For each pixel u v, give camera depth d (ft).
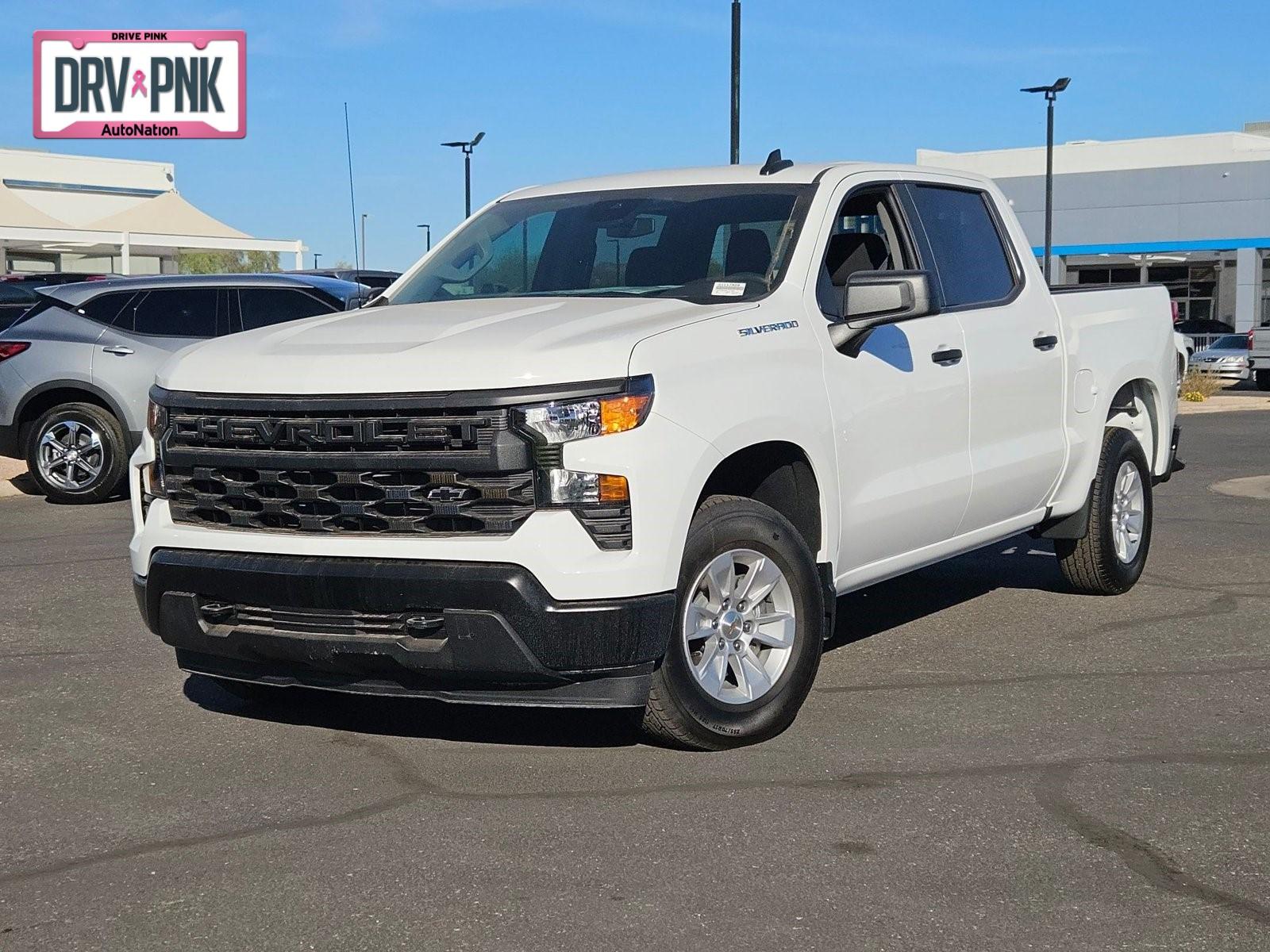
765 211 19.34
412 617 15.43
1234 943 11.67
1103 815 14.64
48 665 21.54
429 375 15.39
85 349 40.96
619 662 15.38
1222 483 43.75
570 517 15.17
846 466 18.34
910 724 17.92
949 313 20.95
